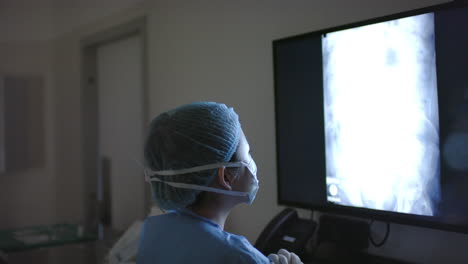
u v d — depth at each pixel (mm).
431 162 1334
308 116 1686
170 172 1000
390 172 1436
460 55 1262
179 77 2637
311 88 1669
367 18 1616
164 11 2756
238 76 2205
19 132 4203
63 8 4070
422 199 1359
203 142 1000
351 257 1584
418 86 1355
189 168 999
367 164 1499
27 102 4254
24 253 2426
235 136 1041
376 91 1462
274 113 1971
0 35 4211
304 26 1862
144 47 2930
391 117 1425
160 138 1026
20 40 4266
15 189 4227
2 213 4184
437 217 1325
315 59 1649
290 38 1730
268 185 2039
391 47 1417
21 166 4219
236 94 2221
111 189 3635
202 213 1031
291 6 1920
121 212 3471
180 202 1014
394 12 1525
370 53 1475
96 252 2504
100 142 3783
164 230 968
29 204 4277
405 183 1398
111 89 3582
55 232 2750
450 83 1283
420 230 1491
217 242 867
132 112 3291
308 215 1828
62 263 2303
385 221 1455
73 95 3924
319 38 1634
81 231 2736
